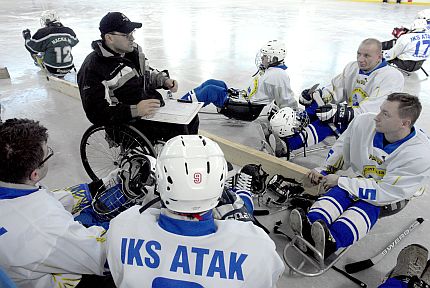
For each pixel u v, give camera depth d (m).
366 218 1.93
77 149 3.26
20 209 1.15
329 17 11.05
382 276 1.94
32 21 9.75
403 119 1.82
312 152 3.27
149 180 1.61
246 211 1.31
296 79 5.30
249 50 6.93
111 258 1.03
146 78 2.75
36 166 1.20
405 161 1.89
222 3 14.09
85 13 11.05
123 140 2.54
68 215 1.27
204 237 1.00
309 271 1.97
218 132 3.67
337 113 2.81
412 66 5.51
